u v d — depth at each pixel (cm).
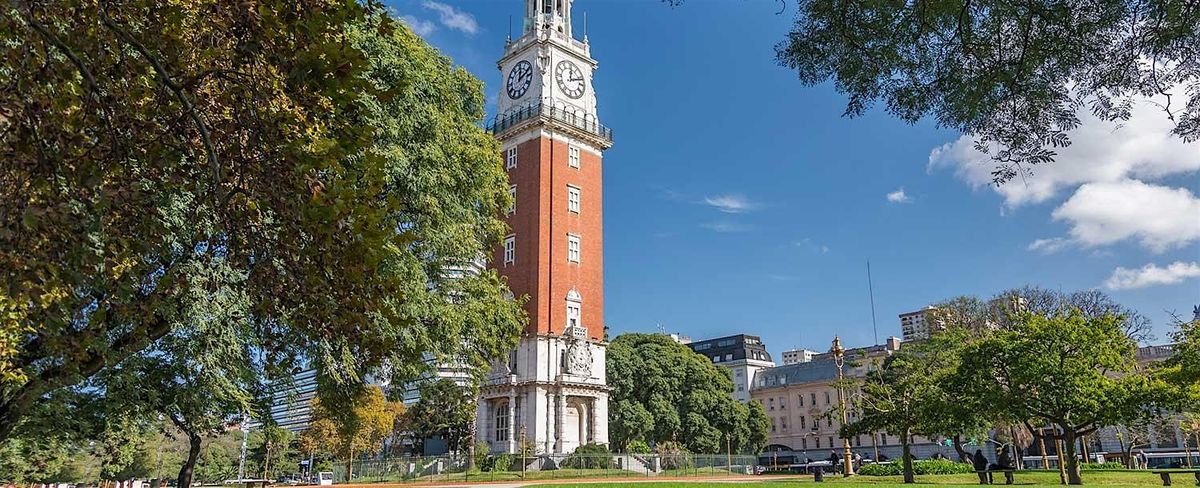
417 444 7519
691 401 7650
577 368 6625
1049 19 948
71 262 734
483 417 6656
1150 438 7388
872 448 10988
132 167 850
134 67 812
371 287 812
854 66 1078
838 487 2998
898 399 3741
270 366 1007
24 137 723
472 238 2792
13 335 1088
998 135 1072
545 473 5397
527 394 6450
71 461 5281
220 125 806
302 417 8850
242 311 1706
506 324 3334
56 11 758
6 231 666
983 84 1026
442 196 2581
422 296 2347
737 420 7894
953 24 1005
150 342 1564
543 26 7488
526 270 6806
